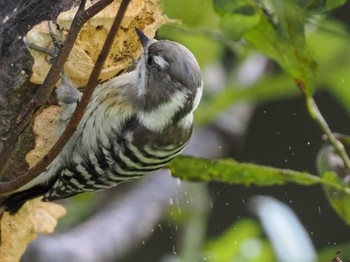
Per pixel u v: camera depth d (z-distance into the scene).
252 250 14.41
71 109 11.49
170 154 11.95
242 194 18.75
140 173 11.97
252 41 11.66
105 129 11.70
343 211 11.86
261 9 11.47
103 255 14.55
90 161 11.75
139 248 17.80
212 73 15.34
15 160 11.59
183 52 12.01
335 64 14.95
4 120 11.39
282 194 18.97
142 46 11.79
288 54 11.57
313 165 19.03
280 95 15.38
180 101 11.83
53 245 14.20
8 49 11.23
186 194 15.27
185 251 14.69
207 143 15.67
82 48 11.27
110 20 11.18
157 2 11.78
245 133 17.48
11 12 11.23
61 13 11.15
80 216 14.75
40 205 12.54
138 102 11.78
